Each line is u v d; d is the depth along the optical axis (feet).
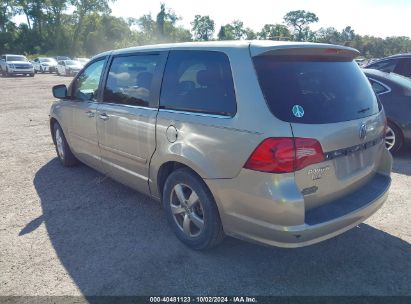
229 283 9.59
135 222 12.91
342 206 9.51
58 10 236.84
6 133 27.48
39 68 124.98
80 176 17.60
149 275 9.93
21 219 13.21
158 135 11.25
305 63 9.70
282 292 9.24
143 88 12.25
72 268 10.26
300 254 10.85
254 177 8.74
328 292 9.22
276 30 238.48
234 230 9.63
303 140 8.47
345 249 11.08
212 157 9.61
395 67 25.66
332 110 9.32
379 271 10.02
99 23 266.16
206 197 10.06
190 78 10.69
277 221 8.60
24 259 10.69
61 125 17.72
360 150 10.03
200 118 9.99
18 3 223.30
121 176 13.89
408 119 19.25
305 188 8.75
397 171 17.94
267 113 8.62
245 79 9.16
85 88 15.76
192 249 11.09
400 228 12.28
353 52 10.85
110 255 10.86
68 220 13.11
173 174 11.04
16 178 17.43
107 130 13.80
